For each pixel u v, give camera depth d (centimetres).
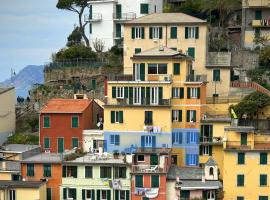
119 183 16038
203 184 15762
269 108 18225
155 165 16088
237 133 16200
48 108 18288
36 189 15562
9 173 16500
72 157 16625
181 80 17638
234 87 19362
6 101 19775
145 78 17650
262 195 15988
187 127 17600
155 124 17262
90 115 18675
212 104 19062
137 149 16775
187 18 19688
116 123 17438
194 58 19450
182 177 16150
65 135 18050
